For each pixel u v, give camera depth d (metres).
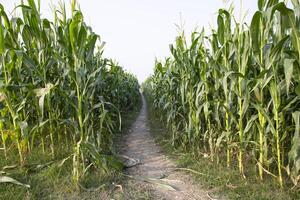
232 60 3.87
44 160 4.30
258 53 3.24
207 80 4.45
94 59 5.48
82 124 3.73
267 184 3.32
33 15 3.86
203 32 4.51
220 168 4.03
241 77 3.53
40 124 4.09
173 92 5.89
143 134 7.88
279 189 3.22
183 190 3.54
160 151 5.67
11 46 3.67
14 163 4.12
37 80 4.41
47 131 5.14
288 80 2.57
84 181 3.58
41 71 4.23
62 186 3.42
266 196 3.02
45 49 4.20
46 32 4.22
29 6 3.80
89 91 3.91
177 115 6.14
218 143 3.90
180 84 5.50
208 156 4.76
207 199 3.25
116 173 4.06
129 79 15.16
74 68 3.79
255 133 3.79
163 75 7.64
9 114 4.48
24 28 4.01
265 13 2.85
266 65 3.16
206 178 3.77
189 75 4.88
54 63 4.51
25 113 4.57
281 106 3.26
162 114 8.65
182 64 5.25
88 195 3.25
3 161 4.11
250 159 4.20
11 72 4.00
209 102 4.25
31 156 4.40
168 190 3.55
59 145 4.83
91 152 3.50
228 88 4.02
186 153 5.03
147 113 14.76
